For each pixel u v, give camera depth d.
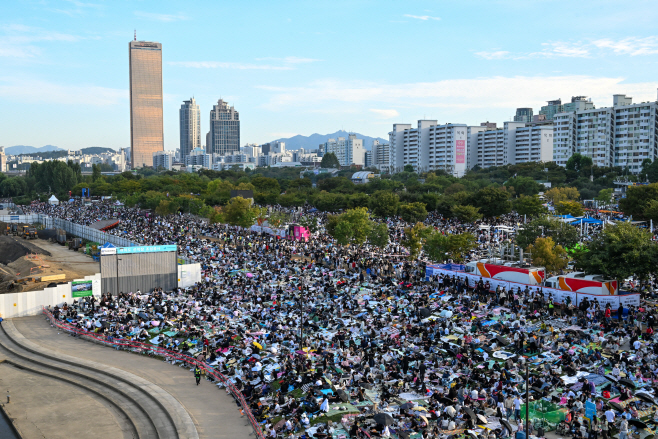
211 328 51.19
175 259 72.75
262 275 72.19
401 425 31.55
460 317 51.78
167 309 56.84
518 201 136.88
